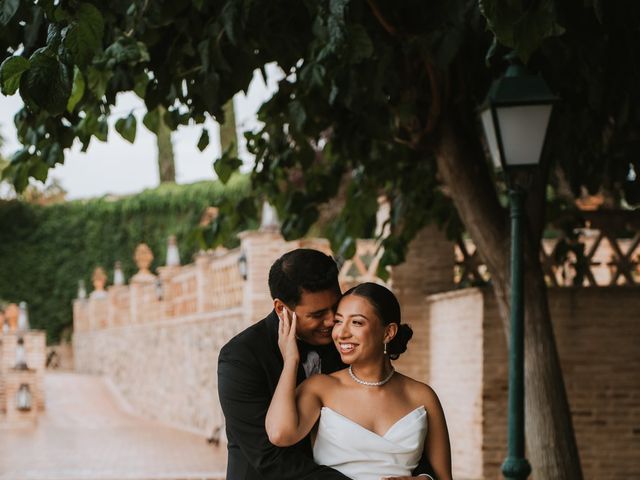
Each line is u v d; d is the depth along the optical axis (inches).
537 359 286.4
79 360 1202.0
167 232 1208.2
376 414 134.3
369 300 133.8
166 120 263.3
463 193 295.4
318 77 219.9
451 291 446.3
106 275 1238.3
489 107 240.2
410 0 216.4
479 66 287.7
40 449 603.5
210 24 225.5
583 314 414.3
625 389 413.1
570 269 461.1
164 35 241.6
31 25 175.0
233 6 207.6
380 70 235.1
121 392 968.9
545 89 238.7
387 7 225.0
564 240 415.8
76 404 900.6
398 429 133.1
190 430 713.0
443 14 210.1
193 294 732.0
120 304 1013.8
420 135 291.1
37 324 1250.6
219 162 309.0
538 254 292.4
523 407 242.4
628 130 297.6
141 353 885.2
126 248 1229.7
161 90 242.8
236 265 611.8
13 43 187.8
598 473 410.0
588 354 413.4
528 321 288.4
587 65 225.9
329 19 175.9
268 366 138.6
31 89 133.6
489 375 411.5
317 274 134.0
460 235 437.7
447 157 294.7
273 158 340.2
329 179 356.2
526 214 292.4
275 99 297.0
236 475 137.9
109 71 221.1
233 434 137.3
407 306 480.1
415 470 135.1
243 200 342.6
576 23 203.8
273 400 132.6
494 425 410.9
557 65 216.1
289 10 227.3
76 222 1258.0
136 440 654.5
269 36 232.1
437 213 402.3
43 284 1256.2
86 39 134.0
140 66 240.5
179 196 1194.6
